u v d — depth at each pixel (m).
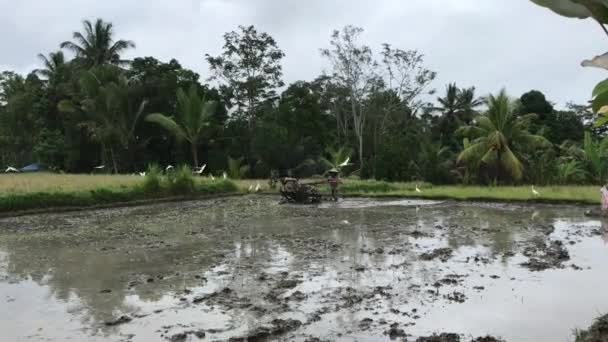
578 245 9.55
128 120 35.31
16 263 8.89
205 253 9.48
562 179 24.91
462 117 43.66
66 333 5.16
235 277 7.45
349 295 6.29
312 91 42.06
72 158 38.28
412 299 6.05
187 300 6.29
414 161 30.08
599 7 1.96
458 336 4.77
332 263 8.29
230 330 5.12
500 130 25.98
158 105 36.91
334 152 34.59
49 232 12.80
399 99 41.66
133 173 35.22
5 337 5.08
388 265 8.02
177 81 37.56
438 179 27.66
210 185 24.28
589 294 6.16
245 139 36.78
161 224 14.09
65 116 39.91
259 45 40.69
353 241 10.55
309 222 14.05
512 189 22.05
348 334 4.92
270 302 6.08
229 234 11.95
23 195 17.44
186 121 32.97
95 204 19.17
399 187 25.39
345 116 42.88
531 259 8.25
